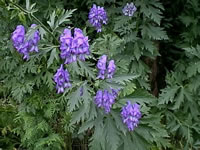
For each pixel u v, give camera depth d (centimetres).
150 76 95
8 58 80
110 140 60
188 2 93
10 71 80
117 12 86
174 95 86
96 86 59
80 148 81
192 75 84
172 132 84
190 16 91
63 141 77
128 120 58
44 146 75
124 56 83
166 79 86
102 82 58
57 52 57
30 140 75
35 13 82
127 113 58
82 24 95
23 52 55
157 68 100
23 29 55
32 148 76
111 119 62
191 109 84
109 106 58
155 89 98
